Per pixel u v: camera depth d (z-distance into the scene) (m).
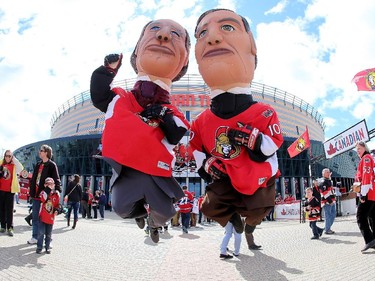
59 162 40.09
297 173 37.38
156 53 3.31
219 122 3.34
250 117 3.27
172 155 3.22
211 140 3.35
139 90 3.27
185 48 3.51
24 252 6.31
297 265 5.83
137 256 6.82
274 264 5.97
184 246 8.29
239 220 3.51
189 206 11.66
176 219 15.13
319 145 39.38
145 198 3.03
